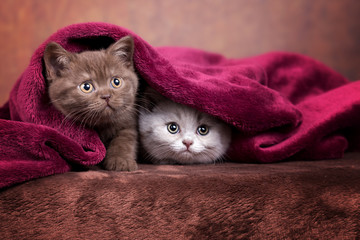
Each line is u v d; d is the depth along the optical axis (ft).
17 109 1.13
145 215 0.91
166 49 1.43
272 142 1.16
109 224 0.91
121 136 1.17
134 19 2.11
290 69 1.46
